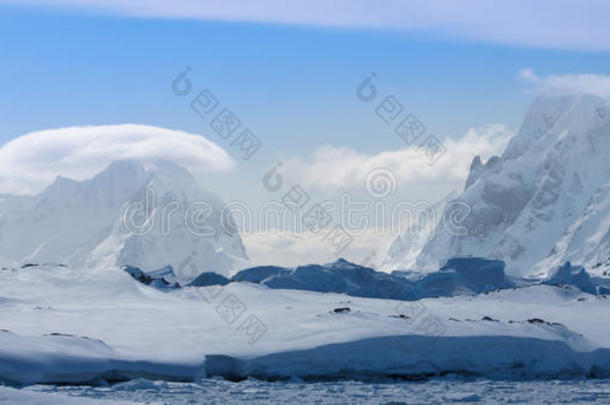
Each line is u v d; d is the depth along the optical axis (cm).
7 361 4606
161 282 11525
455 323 6203
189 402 4275
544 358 5753
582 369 5794
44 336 5219
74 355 4897
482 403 4462
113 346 5416
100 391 4528
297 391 4775
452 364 5584
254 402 4347
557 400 4591
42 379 4628
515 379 5575
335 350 5416
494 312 8612
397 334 5662
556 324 6456
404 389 5003
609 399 4650
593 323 7519
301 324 6031
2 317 6694
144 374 4997
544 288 11262
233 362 5297
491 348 5728
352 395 4672
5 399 3288
